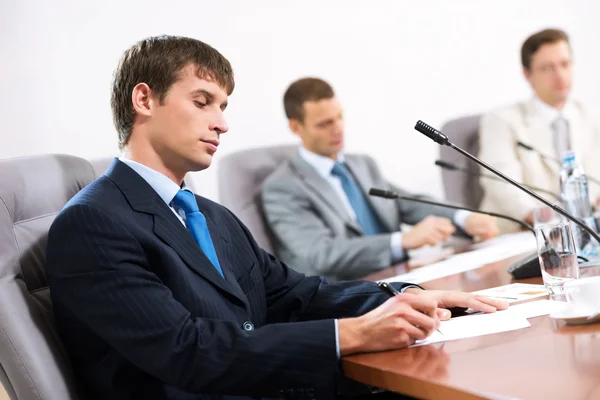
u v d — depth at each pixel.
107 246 1.25
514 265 1.70
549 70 3.79
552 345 1.02
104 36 3.26
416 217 3.60
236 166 3.20
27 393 1.20
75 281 1.23
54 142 3.15
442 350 1.10
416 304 1.20
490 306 1.33
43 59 3.14
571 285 1.14
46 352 1.24
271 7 3.68
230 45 3.58
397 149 3.99
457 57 4.16
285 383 1.17
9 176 1.38
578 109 3.89
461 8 4.17
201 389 1.18
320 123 3.46
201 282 1.35
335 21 3.85
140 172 1.43
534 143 3.75
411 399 1.34
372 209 3.56
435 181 4.06
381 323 1.17
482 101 4.23
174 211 1.46
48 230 1.40
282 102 3.69
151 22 3.38
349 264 3.27
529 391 0.84
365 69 3.93
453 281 1.77
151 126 1.44
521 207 3.56
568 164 2.25
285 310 1.60
